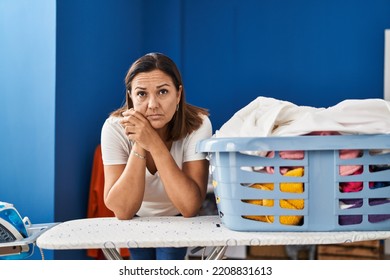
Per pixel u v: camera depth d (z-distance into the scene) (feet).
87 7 9.73
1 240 4.32
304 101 12.51
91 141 9.89
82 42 9.50
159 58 4.32
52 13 8.49
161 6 13.17
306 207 3.65
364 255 10.45
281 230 3.69
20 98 8.66
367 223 3.69
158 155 4.33
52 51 8.46
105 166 4.78
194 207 4.42
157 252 5.42
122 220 4.32
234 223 3.72
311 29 12.53
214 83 13.00
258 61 12.77
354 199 3.73
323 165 3.66
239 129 4.11
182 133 4.74
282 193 3.66
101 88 10.38
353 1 12.35
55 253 8.49
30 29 8.63
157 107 4.28
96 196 9.37
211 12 13.08
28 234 4.63
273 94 12.66
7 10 8.79
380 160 3.65
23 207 8.57
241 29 12.89
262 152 3.71
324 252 10.65
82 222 4.20
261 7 12.79
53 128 8.41
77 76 9.28
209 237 3.47
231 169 3.71
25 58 8.64
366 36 12.28
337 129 3.64
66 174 8.84
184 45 13.16
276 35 12.70
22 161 8.61
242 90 12.84
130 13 12.19
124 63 11.73
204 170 4.71
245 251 11.05
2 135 8.74
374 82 12.23
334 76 12.40
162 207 5.27
